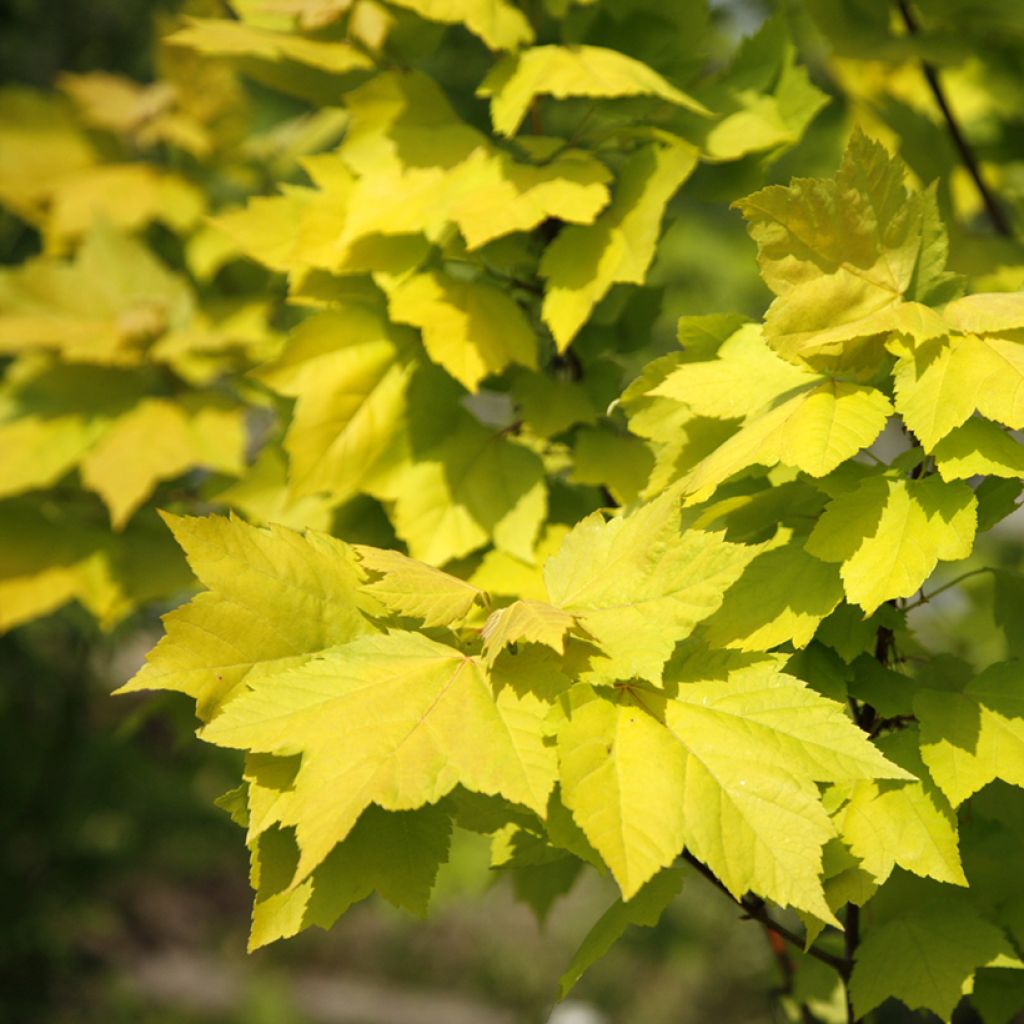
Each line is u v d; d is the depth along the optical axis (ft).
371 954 15.40
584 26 3.08
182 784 7.57
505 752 2.15
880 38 3.41
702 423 2.49
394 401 2.93
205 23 3.03
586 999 11.17
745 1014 9.67
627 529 2.31
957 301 2.31
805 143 5.79
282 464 3.15
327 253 2.90
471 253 2.91
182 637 2.26
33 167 4.86
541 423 2.91
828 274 2.30
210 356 4.23
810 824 2.14
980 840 2.58
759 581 2.36
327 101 3.19
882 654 2.47
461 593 2.31
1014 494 2.35
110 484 3.66
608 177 2.77
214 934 14.80
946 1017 2.37
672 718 2.21
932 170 3.48
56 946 8.26
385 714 2.17
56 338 4.00
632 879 2.10
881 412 2.27
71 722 7.36
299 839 2.10
